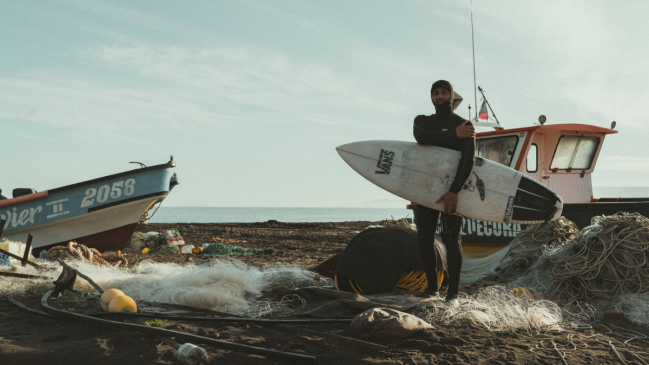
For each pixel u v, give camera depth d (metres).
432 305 3.78
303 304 4.05
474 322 3.47
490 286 4.64
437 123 4.22
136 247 11.52
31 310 3.75
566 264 4.37
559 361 2.65
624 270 4.21
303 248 13.21
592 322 3.64
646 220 4.63
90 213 9.50
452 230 4.08
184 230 21.22
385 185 4.50
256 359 2.63
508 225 6.88
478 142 8.34
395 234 4.97
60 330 3.20
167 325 3.37
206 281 4.43
